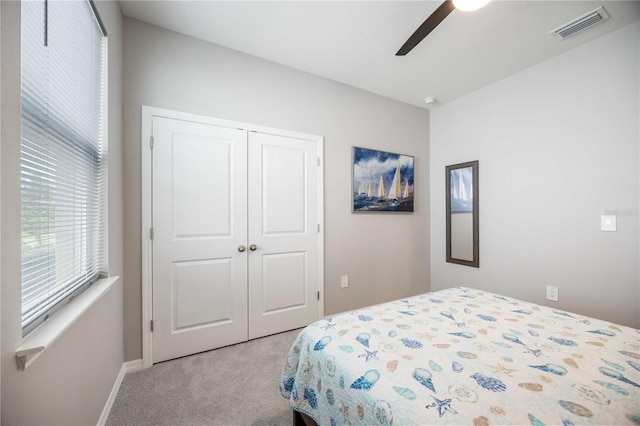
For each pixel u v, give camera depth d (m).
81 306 0.99
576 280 2.13
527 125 2.44
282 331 2.40
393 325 1.21
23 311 0.75
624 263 1.90
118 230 1.63
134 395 1.56
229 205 2.16
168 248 1.93
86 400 1.13
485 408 0.68
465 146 2.99
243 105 2.22
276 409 1.46
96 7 1.25
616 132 1.92
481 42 2.05
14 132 0.65
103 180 1.40
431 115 3.39
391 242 3.10
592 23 1.83
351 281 2.81
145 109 1.86
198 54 2.04
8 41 0.63
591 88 2.04
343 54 2.24
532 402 0.70
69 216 1.07
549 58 2.28
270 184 2.34
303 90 2.51
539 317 1.29
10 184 0.64
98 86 1.38
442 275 3.26
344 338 1.09
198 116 2.04
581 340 1.05
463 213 3.00
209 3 1.69
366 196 2.88
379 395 0.76
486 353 0.95
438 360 0.91
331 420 0.92
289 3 1.69
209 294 2.07
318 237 2.60
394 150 3.10
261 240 2.30
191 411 1.44
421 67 2.44
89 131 1.28
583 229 2.10
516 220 2.53
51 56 0.91
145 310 1.84
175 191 1.96
